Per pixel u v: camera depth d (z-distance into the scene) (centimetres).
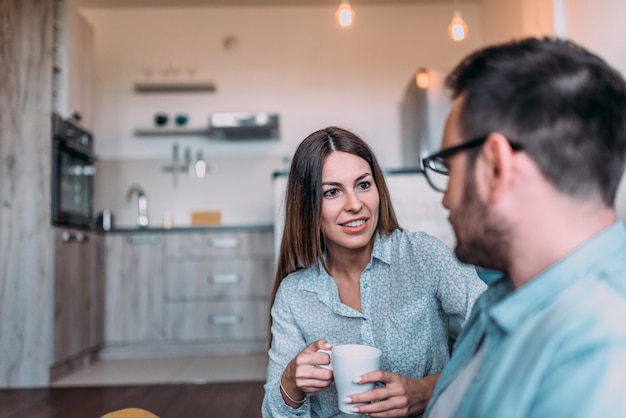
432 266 97
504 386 40
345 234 95
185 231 408
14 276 312
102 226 447
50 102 321
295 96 478
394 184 304
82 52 370
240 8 482
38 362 307
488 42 458
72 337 339
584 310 38
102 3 467
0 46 324
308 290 102
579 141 42
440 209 302
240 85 477
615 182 43
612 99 43
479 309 61
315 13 483
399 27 483
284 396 89
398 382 78
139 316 402
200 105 476
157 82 455
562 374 36
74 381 316
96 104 474
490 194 45
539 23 303
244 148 475
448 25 483
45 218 314
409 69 480
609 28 220
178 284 405
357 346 85
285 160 466
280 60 480
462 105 46
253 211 469
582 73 43
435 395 59
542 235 43
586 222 43
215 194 470
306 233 101
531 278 45
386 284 100
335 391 100
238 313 404
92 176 384
